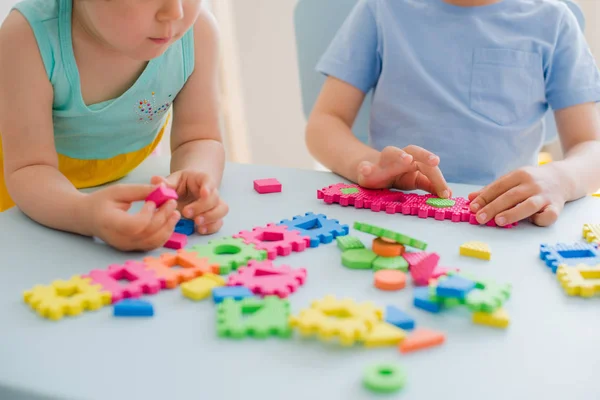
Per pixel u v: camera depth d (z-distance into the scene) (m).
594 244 0.59
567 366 0.38
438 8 1.06
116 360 0.39
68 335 0.42
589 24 1.41
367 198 0.72
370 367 0.37
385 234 0.55
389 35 1.07
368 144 1.16
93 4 0.59
